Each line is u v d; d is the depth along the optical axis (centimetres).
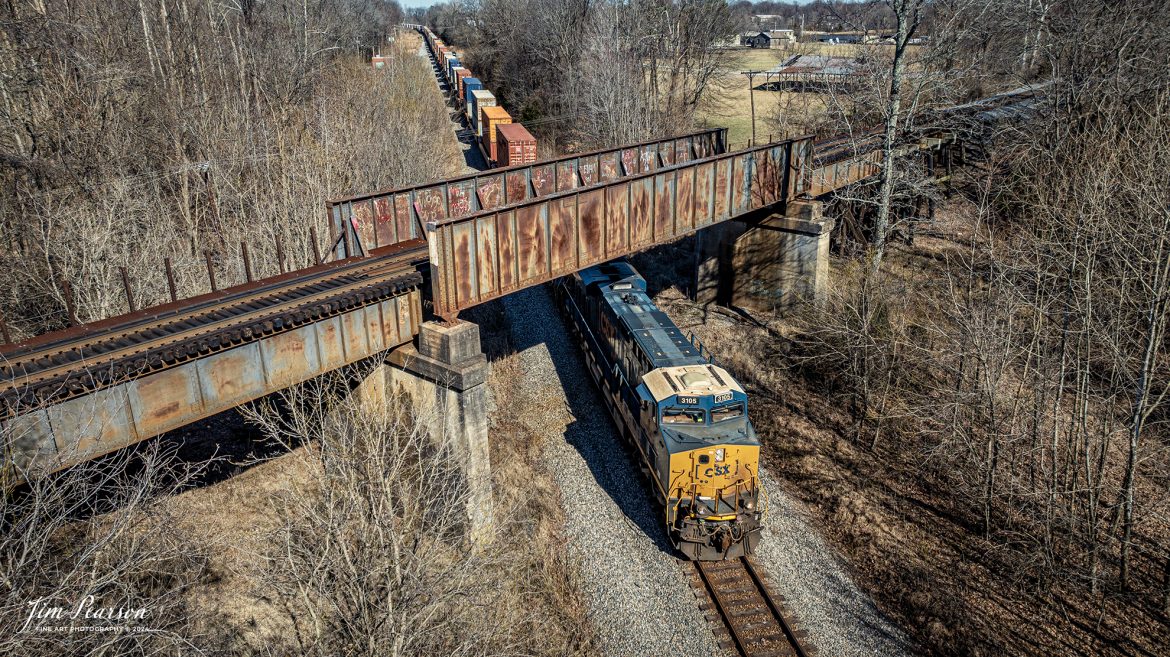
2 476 1192
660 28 7081
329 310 1722
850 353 2745
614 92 5944
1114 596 1850
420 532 1409
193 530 1812
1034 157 2934
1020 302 2256
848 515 2197
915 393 2716
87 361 1375
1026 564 1923
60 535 1534
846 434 2614
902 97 4128
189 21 4256
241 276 2745
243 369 1597
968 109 4162
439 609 1414
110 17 4016
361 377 2125
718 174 2839
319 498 1728
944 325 2898
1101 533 2034
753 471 1931
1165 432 2398
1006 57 4488
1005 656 1689
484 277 2003
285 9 5572
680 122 6488
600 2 7338
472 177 2606
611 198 2356
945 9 3472
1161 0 3403
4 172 2925
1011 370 2636
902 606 1856
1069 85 3288
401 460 1402
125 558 1352
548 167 2903
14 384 1260
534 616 1714
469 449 1902
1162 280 1736
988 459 2055
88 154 3200
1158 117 2327
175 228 3178
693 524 1892
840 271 3812
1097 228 1956
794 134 5400
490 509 1991
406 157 4281
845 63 4959
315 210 3094
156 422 1458
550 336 3397
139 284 2303
